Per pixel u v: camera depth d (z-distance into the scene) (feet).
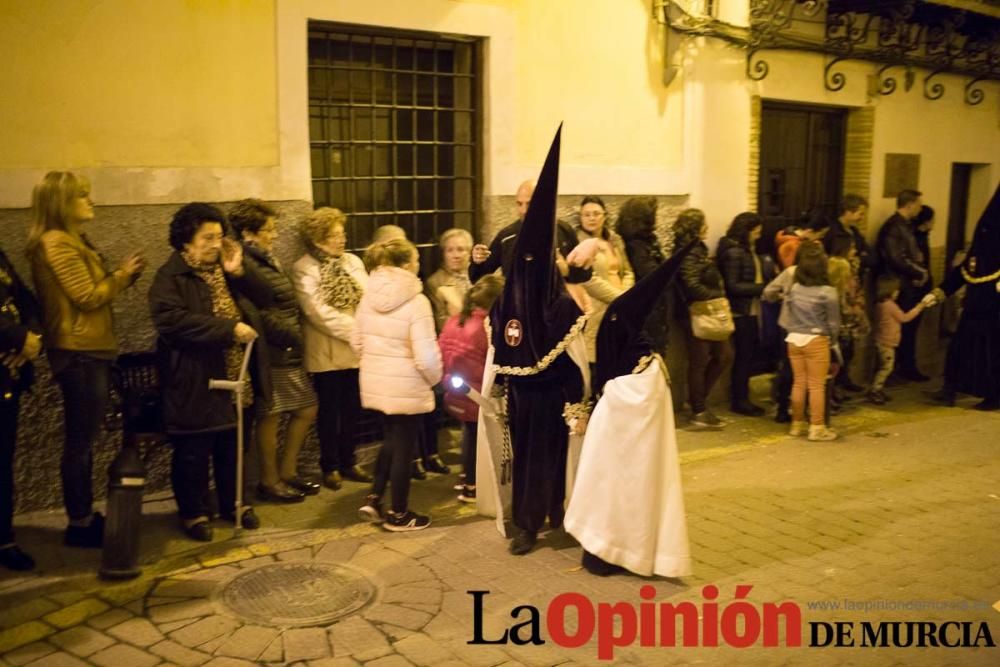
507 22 21.26
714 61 25.59
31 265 14.55
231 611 13.43
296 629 12.98
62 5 15.66
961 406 27.86
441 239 19.98
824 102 28.73
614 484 14.61
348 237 20.24
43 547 15.11
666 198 25.16
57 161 15.85
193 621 13.12
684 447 22.71
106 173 16.30
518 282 15.24
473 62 21.50
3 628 12.71
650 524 14.58
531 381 15.44
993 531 17.53
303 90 18.37
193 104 17.16
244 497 17.94
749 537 16.97
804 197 29.94
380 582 14.58
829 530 17.42
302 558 15.35
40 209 14.43
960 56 32.73
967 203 35.73
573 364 15.35
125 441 14.99
